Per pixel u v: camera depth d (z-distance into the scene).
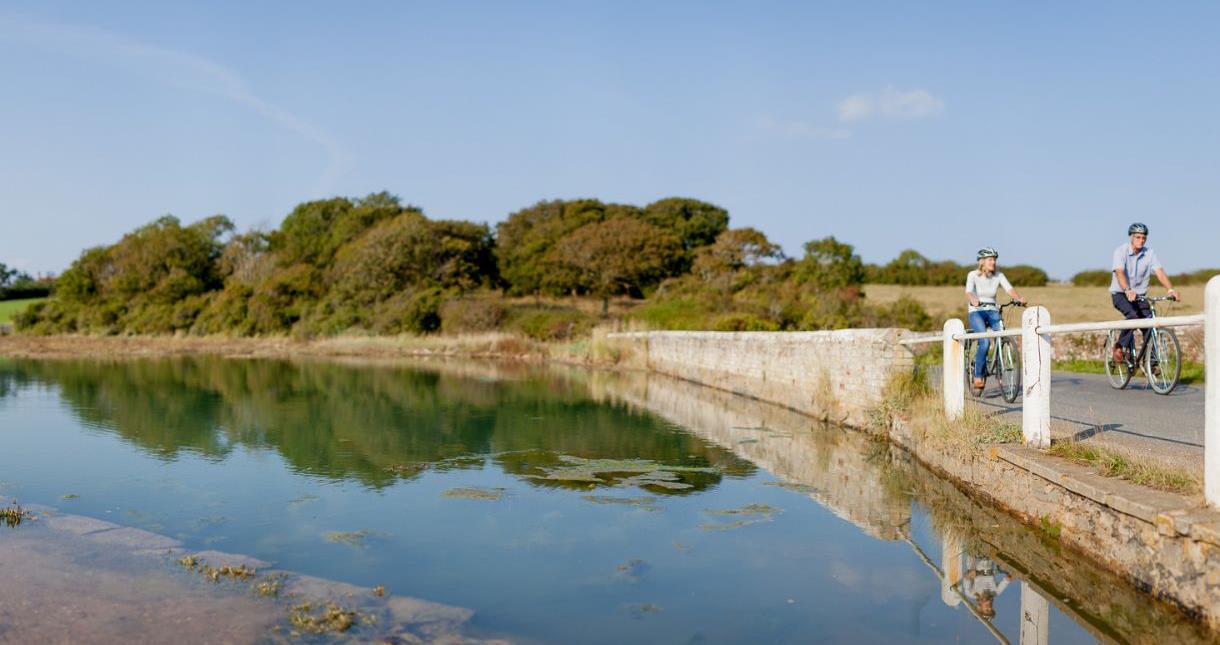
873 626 5.57
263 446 12.48
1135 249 10.16
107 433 13.68
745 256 51.44
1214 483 5.10
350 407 17.61
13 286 86.62
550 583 6.40
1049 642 5.21
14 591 5.93
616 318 44.03
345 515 8.36
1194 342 14.71
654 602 6.02
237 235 67.50
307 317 49.75
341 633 5.30
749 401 18.80
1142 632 5.30
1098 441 7.55
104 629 5.27
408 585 6.31
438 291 49.16
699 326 32.44
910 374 12.40
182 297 57.44
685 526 8.02
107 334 54.03
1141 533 5.47
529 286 62.62
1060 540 6.64
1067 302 42.50
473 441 12.99
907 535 7.69
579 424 14.93
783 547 7.36
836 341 14.41
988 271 10.73
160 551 7.01
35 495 9.07
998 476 7.97
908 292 54.34
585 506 8.77
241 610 5.66
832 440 12.84
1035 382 7.67
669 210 81.25
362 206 75.06
